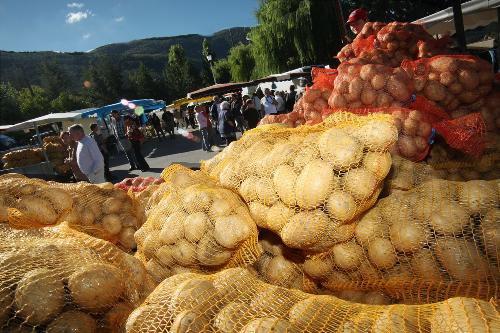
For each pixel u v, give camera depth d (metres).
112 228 2.78
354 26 5.43
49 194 2.50
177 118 36.97
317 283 2.16
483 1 6.88
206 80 76.69
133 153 14.76
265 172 2.03
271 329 1.28
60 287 1.46
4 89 59.56
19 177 2.78
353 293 2.03
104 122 22.94
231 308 1.45
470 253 1.66
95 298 1.48
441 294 1.77
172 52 79.31
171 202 2.34
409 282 1.80
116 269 1.64
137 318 1.45
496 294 1.64
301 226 1.83
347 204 1.77
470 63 3.08
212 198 2.13
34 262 1.56
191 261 2.12
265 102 15.32
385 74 2.96
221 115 15.14
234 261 2.13
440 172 2.60
